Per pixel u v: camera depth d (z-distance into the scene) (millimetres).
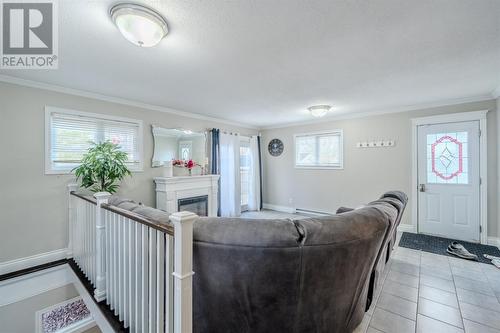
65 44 1979
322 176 5320
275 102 3877
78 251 2816
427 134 3992
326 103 3939
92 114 3381
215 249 1250
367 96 3533
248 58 2264
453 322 1812
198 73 2631
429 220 3977
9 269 2723
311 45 2023
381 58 2273
